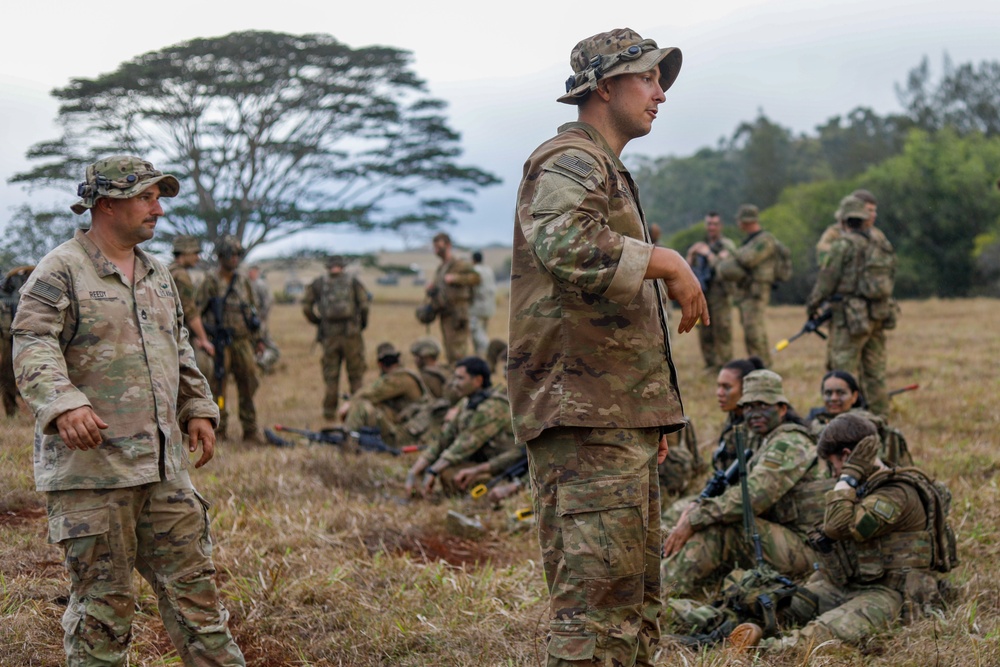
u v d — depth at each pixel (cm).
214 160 3338
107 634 324
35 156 3042
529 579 511
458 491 741
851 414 489
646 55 309
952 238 4044
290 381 1483
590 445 295
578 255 273
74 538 321
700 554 526
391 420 923
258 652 420
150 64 3172
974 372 1215
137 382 334
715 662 402
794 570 520
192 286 850
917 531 463
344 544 564
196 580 341
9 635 395
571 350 296
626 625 297
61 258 329
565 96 314
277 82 3322
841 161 7012
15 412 847
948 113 6381
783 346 908
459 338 1311
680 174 7975
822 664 399
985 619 448
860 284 877
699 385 1190
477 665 397
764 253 1168
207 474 708
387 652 417
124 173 335
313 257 3600
